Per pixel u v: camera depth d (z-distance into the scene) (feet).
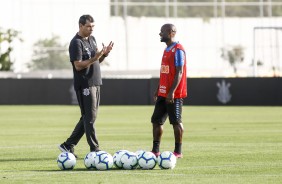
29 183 106.42
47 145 171.63
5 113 331.16
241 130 218.59
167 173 115.75
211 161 133.69
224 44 609.01
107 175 113.29
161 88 139.13
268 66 602.03
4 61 553.23
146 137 194.70
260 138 187.73
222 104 395.14
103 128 231.50
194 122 260.83
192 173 115.96
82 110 139.13
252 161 133.69
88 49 138.72
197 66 608.19
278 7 611.06
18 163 133.69
